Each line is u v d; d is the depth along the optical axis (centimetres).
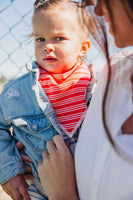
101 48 88
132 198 71
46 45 125
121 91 83
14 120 124
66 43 129
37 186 123
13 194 122
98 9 86
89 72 140
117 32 82
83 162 87
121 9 76
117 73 88
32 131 124
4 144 127
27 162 130
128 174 71
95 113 92
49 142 109
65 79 132
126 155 73
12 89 131
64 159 97
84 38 141
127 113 80
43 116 127
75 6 135
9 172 122
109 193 75
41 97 125
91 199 80
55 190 94
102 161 77
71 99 129
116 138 78
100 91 96
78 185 92
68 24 128
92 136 87
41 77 131
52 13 126
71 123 126
